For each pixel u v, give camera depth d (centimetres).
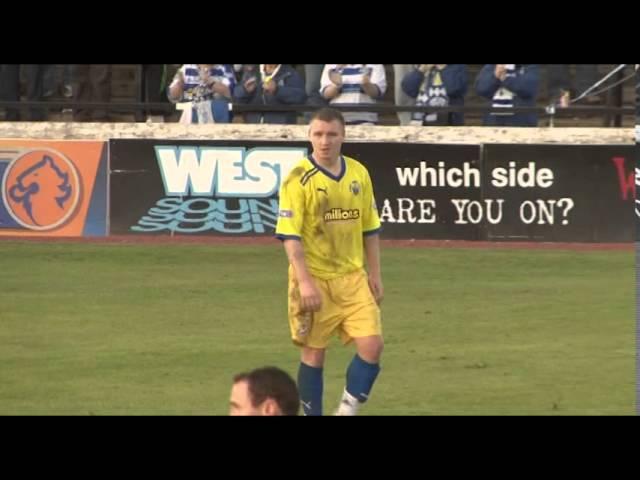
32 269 5416
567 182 6288
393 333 4269
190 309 4644
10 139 6359
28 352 3953
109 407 3306
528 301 4825
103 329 4294
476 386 3562
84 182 6350
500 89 6556
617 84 6706
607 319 4497
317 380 3098
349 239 3045
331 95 6506
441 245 6162
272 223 6294
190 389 3509
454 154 6288
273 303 4778
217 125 6325
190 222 6309
